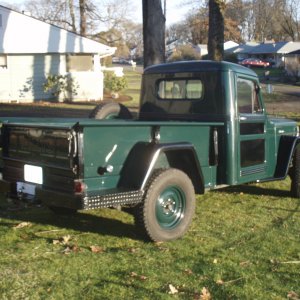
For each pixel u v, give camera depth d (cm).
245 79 702
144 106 774
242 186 882
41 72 2544
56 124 545
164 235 569
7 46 2453
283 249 558
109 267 492
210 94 687
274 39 10631
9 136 593
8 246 547
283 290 450
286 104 2767
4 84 2491
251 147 713
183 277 473
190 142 616
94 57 2644
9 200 662
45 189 538
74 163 506
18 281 452
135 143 553
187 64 716
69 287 443
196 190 635
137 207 553
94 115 771
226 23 9375
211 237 598
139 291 438
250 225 649
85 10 4191
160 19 1342
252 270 496
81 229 620
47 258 512
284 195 824
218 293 441
